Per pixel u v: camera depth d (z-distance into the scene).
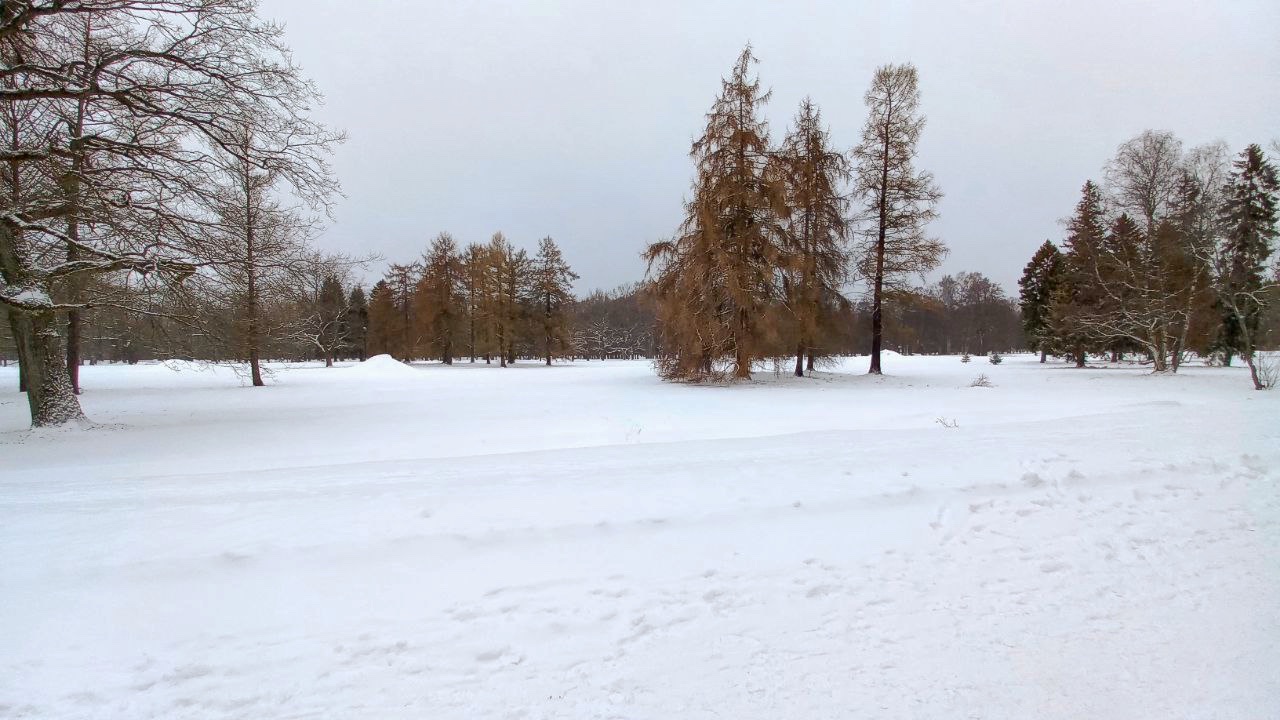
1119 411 11.14
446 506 5.02
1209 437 7.73
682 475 5.95
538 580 3.91
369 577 3.91
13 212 10.17
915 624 3.36
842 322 26.77
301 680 2.91
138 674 2.96
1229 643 3.10
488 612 3.52
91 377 32.47
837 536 4.63
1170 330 26.64
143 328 14.52
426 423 12.45
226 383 27.52
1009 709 2.60
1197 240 24.44
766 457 6.79
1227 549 4.35
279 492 5.47
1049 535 4.66
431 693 2.81
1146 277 26.30
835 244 25.55
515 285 50.72
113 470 7.77
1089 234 35.06
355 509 4.95
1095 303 32.31
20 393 21.75
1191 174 26.30
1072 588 3.79
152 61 11.09
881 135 26.73
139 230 11.11
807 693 2.74
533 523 4.66
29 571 3.84
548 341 51.84
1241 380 21.59
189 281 12.30
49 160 10.55
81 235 12.38
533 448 9.32
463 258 51.19
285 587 3.78
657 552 4.33
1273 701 2.62
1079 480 5.88
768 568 4.11
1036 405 14.66
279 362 53.00
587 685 2.85
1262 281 26.19
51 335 11.86
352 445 9.80
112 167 10.89
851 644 3.16
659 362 25.86
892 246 27.08
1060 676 2.84
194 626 3.37
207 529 4.50
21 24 9.59
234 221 12.27
